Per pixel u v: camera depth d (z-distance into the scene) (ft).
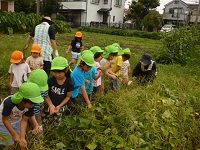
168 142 9.25
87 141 8.49
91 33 67.82
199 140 10.21
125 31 71.67
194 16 110.01
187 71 22.91
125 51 14.37
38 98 7.27
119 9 104.32
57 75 9.14
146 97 10.88
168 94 12.14
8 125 7.55
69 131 8.66
